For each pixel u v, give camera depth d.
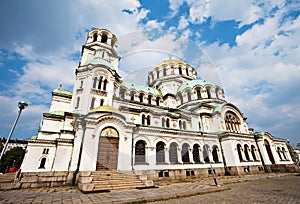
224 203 8.57
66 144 19.61
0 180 18.23
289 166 27.62
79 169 14.91
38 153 20.25
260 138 28.78
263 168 26.77
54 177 16.91
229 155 24.33
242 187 13.80
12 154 46.94
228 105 29.09
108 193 11.41
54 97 26.45
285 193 10.45
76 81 22.22
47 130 22.80
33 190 13.54
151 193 11.06
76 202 8.99
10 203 8.97
